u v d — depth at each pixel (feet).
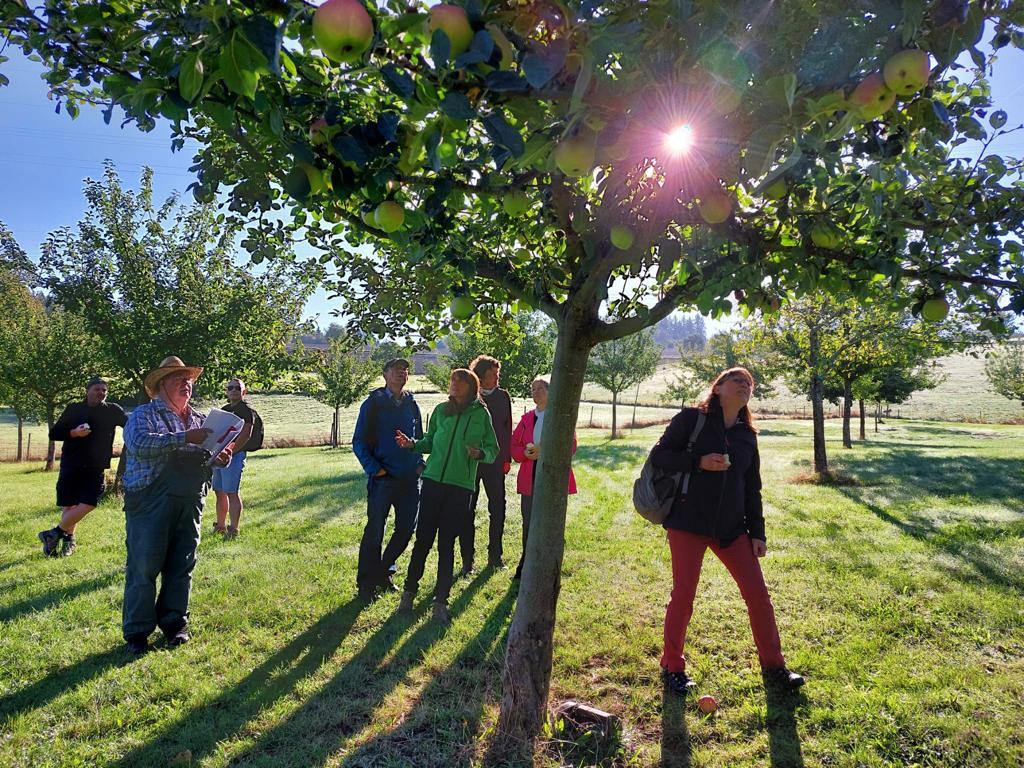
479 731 10.14
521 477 18.11
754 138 4.82
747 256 7.67
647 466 12.15
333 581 17.28
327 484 36.91
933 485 34.12
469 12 3.89
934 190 7.85
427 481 14.89
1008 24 5.32
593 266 8.67
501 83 4.03
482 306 13.25
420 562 15.02
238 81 4.17
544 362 83.35
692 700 11.12
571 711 10.21
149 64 5.54
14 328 65.82
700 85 4.58
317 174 5.49
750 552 11.91
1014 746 9.60
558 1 4.17
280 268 36.94
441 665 12.38
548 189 8.41
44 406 70.28
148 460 12.93
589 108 4.64
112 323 35.22
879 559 19.06
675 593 11.78
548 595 10.09
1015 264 8.02
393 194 6.14
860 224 8.16
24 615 14.82
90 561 19.44
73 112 8.38
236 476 22.70
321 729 10.21
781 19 4.67
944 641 13.26
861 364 41.70
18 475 60.39
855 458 50.49
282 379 40.01
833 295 9.05
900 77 4.47
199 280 36.78
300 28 4.55
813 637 13.60
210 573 17.98
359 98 6.15
